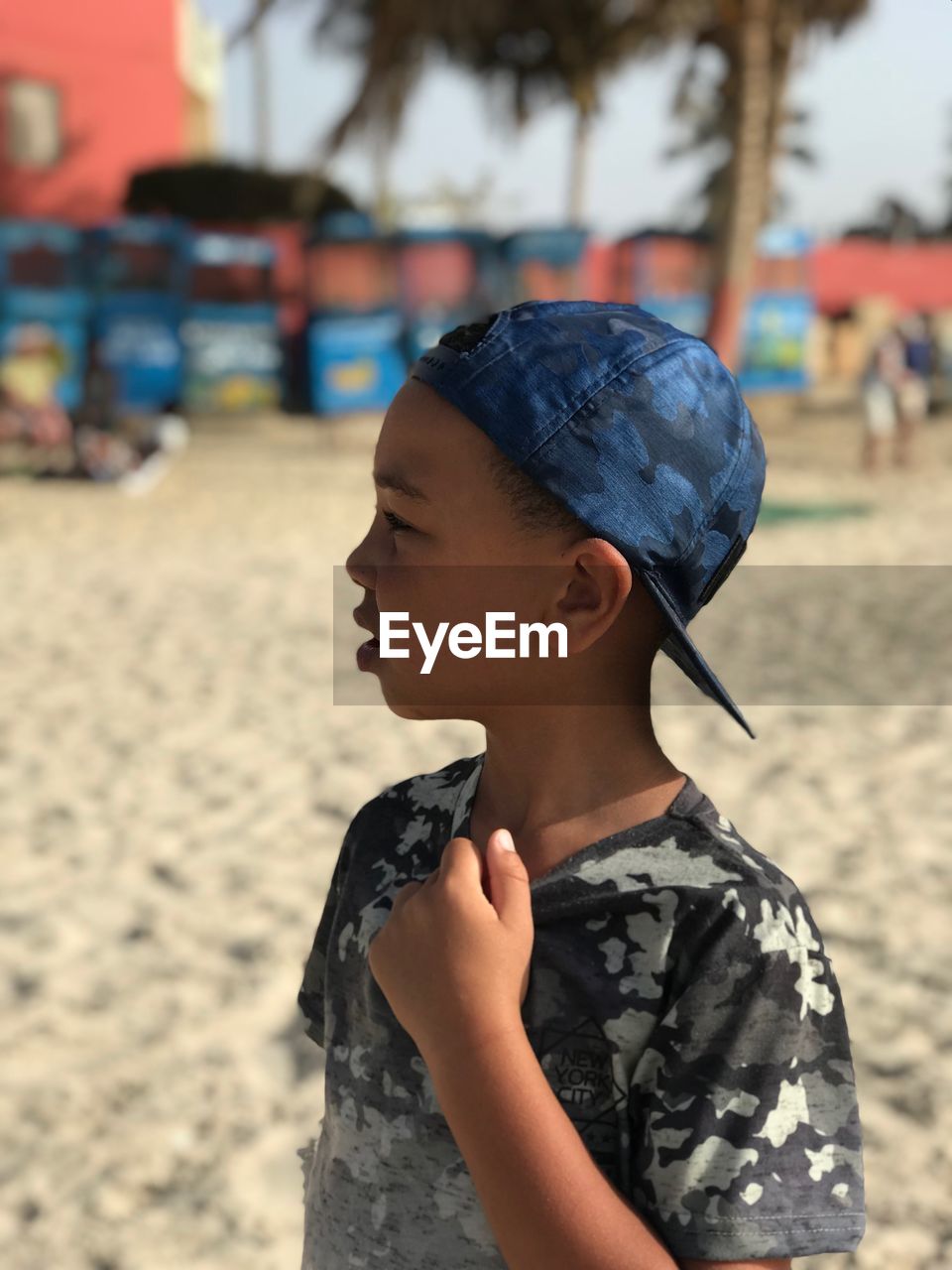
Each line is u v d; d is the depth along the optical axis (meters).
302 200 17.91
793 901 0.86
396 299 18.72
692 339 0.88
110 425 13.77
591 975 0.84
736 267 13.88
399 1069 0.94
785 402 21.16
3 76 20.17
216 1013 3.17
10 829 4.35
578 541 0.84
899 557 9.37
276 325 18.77
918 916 3.64
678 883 0.85
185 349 18.16
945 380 19.50
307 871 4.00
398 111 14.73
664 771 0.92
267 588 8.33
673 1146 0.81
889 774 4.88
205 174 20.62
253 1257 2.34
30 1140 2.68
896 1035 3.02
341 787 4.76
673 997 0.83
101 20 20.95
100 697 5.99
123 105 21.34
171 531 10.57
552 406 0.83
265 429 18.00
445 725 5.57
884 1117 2.72
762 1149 0.80
